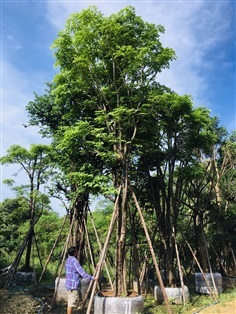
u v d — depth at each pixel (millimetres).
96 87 10633
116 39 9992
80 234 13109
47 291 13766
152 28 10445
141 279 13320
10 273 14898
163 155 13070
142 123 10875
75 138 10438
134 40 10227
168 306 8594
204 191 17750
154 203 13250
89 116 11734
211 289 11930
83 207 13266
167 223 12656
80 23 10125
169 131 12852
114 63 10328
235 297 10719
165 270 12844
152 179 13531
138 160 13227
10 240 23531
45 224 26344
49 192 13953
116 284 8766
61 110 13875
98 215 25141
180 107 12180
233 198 20000
